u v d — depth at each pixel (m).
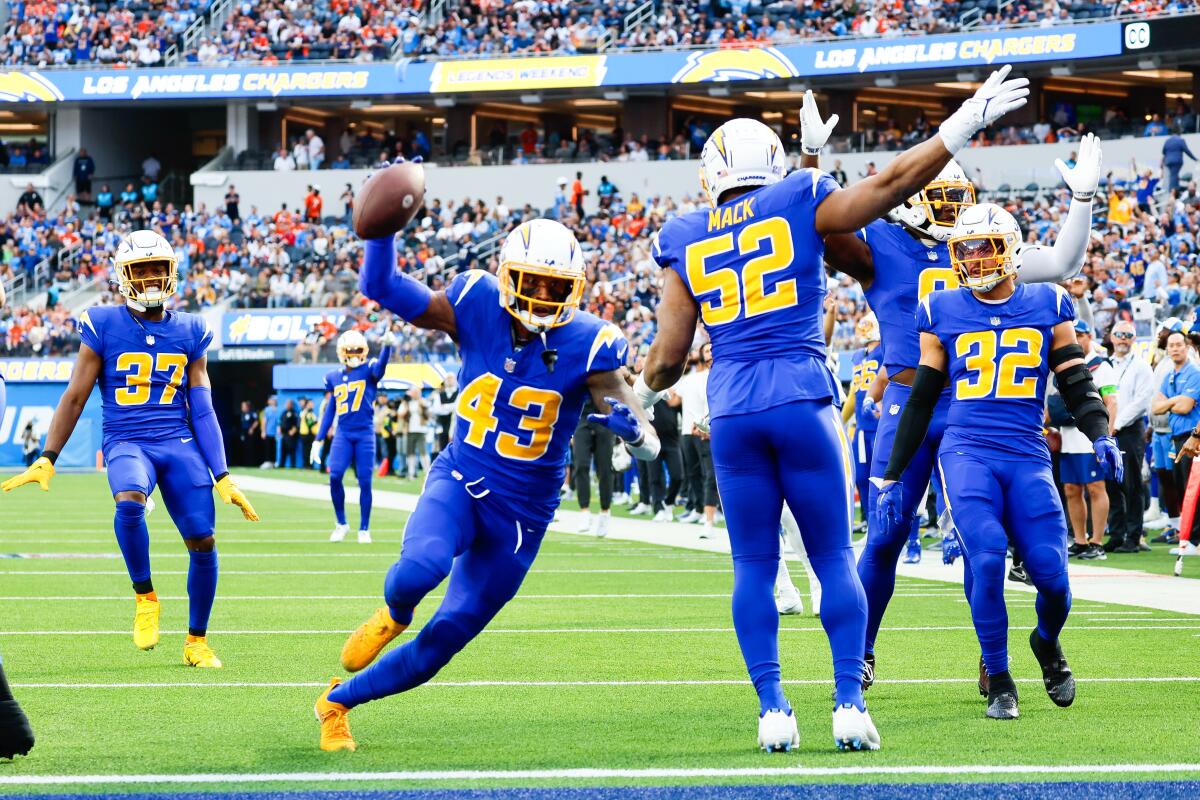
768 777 9.36
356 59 79.00
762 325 10.34
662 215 68.75
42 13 84.50
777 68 70.19
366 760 9.99
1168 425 28.69
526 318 9.99
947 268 12.74
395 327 63.34
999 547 11.73
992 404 12.05
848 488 10.50
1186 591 20.91
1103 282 49.22
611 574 23.97
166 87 79.50
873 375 23.48
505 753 10.24
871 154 69.88
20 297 75.69
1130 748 10.36
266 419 68.88
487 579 10.30
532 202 76.25
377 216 9.75
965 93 75.06
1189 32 61.12
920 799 8.74
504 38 77.75
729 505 10.52
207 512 14.66
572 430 10.45
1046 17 66.69
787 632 16.83
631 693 12.84
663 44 74.44
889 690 13.02
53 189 83.06
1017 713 11.66
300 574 23.72
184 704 12.24
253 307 71.38
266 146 83.25
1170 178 58.72
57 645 15.78
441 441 54.50
